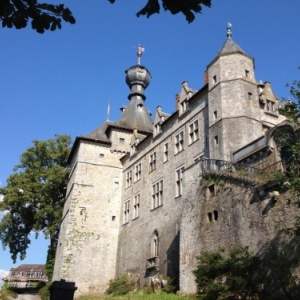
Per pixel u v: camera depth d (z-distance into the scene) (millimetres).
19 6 5422
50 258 46312
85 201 39594
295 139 14555
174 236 29422
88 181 40500
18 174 48312
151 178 36062
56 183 47375
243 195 19328
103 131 44969
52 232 45312
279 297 15289
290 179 13523
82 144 41906
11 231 47594
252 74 28594
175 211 30516
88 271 37031
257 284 15898
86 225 38656
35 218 45125
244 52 29172
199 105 31266
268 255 15633
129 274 34344
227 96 27359
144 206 35906
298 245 15461
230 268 16656
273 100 28969
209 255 18125
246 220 18656
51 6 5480
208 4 5301
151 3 5301
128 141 43750
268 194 17750
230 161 23844
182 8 5297
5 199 45938
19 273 76000
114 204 40594
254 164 21859
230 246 19219
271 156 20500
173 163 33094
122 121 45781
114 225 39781
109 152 42562
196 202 22859
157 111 38281
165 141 35469
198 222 22172
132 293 30812
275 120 28312
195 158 30000
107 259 38125
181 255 22875
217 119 27234
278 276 14922
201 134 30047
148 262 31531
